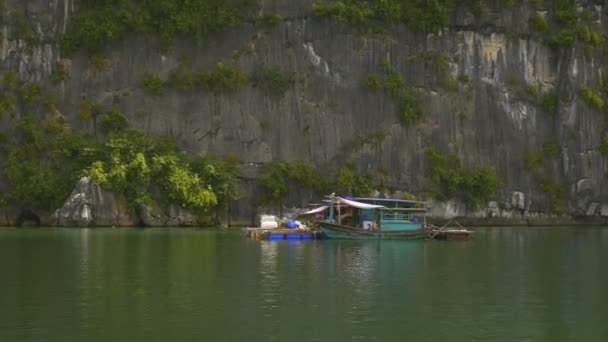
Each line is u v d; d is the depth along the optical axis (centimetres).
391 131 7375
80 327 2388
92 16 7069
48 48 7081
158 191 6738
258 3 7300
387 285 3148
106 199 6525
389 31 7444
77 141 6825
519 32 7612
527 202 7575
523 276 3428
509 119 7606
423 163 7406
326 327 2405
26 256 4022
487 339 2297
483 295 2938
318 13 7306
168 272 3459
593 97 7519
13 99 6969
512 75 7625
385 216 5669
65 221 6494
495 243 5159
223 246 4722
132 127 7069
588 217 7669
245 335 2309
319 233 5488
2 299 2791
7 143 6869
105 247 4538
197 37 7156
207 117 7169
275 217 6525
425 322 2484
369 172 7306
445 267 3728
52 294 2886
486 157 7562
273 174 7088
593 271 3603
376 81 7331
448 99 7512
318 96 7331
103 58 7088
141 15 7088
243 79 7194
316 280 3262
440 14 7438
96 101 7069
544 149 7625
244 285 3111
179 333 2328
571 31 7562
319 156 7294
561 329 2412
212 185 6906
